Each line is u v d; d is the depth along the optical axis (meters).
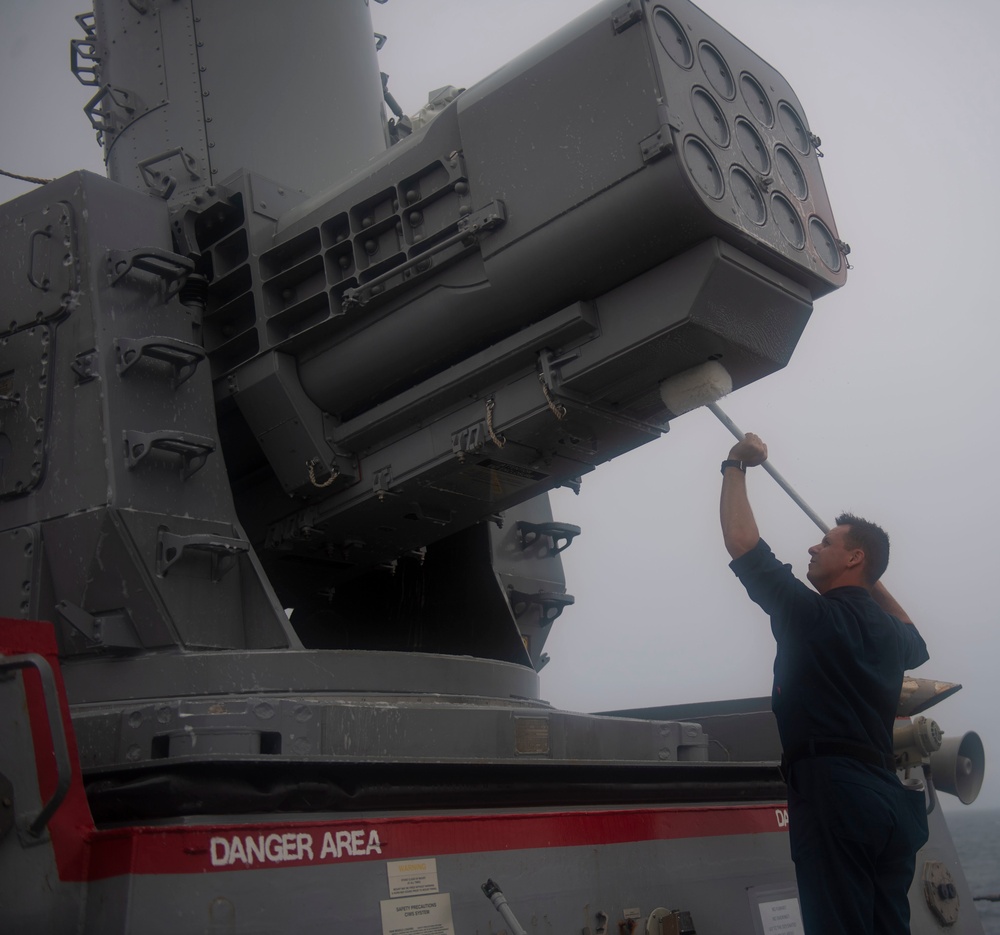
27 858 3.08
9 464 4.64
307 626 6.33
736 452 3.85
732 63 4.63
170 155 5.41
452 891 3.62
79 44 6.16
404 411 4.89
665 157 4.13
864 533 3.88
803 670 3.56
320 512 5.23
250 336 5.18
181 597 4.41
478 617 5.91
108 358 4.61
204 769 3.32
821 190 4.95
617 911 4.05
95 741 3.76
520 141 4.52
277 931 3.22
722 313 4.37
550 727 4.36
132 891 3.04
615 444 4.98
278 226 5.23
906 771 5.32
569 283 4.46
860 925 3.34
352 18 6.35
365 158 6.11
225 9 5.99
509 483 5.11
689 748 4.84
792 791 3.55
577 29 4.45
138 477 4.47
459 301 4.67
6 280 4.89
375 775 3.63
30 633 3.27
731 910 4.45
